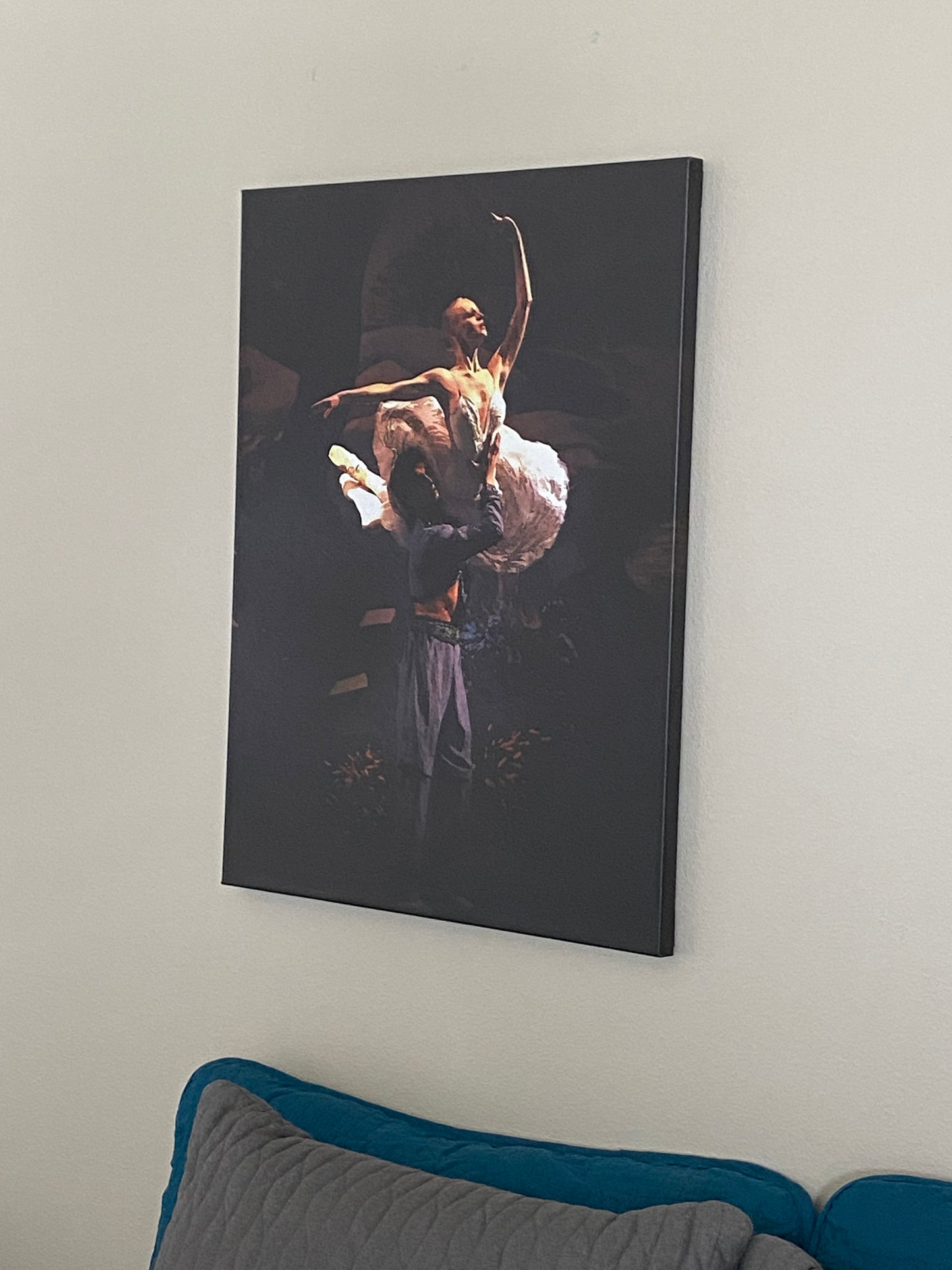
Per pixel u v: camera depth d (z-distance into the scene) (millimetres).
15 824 2260
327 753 1954
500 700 1830
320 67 1989
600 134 1801
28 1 2219
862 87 1648
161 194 2113
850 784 1666
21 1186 2270
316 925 2008
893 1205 1567
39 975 2246
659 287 1723
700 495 1739
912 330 1627
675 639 1729
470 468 1847
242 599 2018
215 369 2072
